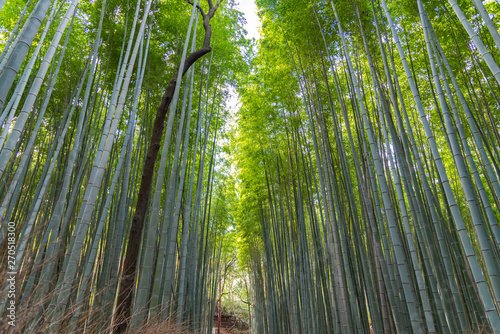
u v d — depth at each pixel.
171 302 3.58
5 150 1.60
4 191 3.12
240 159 8.27
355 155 3.58
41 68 1.86
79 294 2.32
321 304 4.52
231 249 13.07
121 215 3.42
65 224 3.09
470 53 4.07
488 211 2.71
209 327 8.21
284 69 5.69
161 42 5.09
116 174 3.03
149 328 2.54
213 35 5.55
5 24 4.31
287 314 6.31
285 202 7.45
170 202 3.28
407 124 3.09
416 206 3.05
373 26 4.21
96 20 4.45
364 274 3.30
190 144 5.62
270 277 7.80
